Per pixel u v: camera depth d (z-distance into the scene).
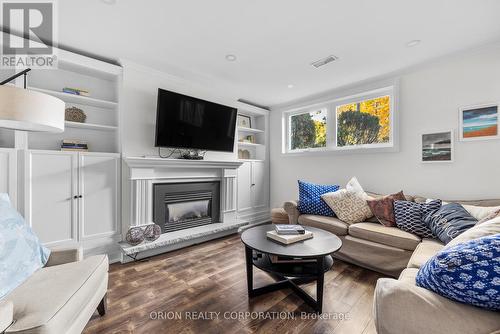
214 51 2.49
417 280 0.98
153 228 2.73
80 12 1.86
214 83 3.38
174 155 3.21
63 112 1.39
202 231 3.15
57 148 2.62
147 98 2.92
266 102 4.34
